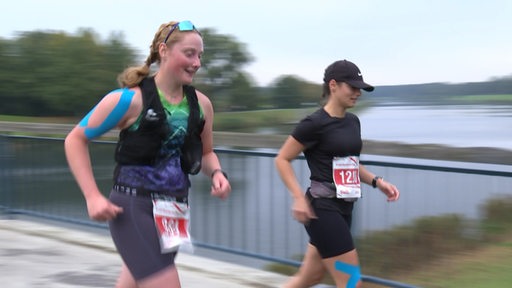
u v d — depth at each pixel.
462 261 4.04
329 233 3.39
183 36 2.53
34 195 6.87
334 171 3.38
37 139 6.78
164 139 2.57
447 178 4.05
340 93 3.35
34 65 34.94
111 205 2.53
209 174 2.89
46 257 5.46
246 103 21.97
